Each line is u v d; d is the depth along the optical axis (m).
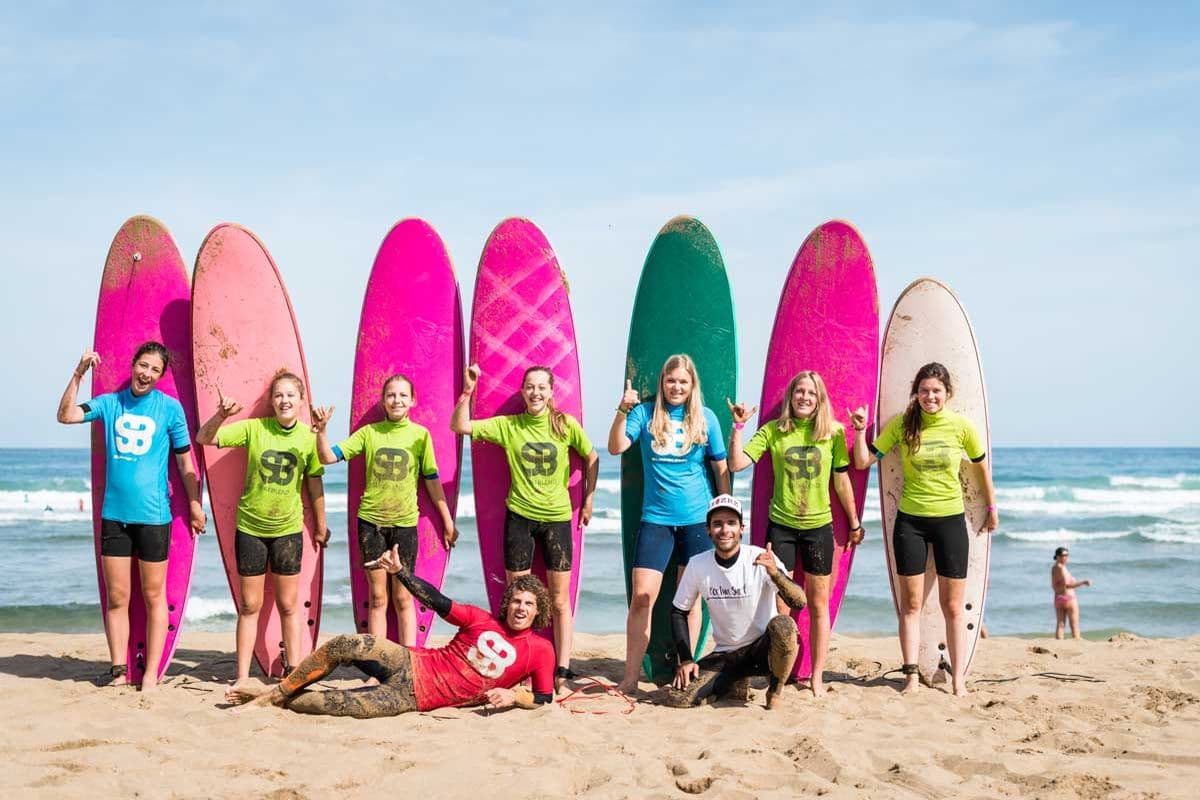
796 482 5.11
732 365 5.80
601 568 15.23
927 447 5.11
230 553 5.36
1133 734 4.12
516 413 5.67
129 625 5.18
